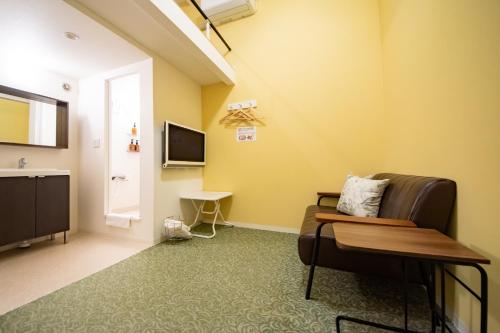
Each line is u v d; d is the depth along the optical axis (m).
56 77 2.55
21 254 2.01
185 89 2.85
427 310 1.22
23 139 2.26
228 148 3.08
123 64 2.41
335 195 2.33
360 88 2.46
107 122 2.61
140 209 2.35
